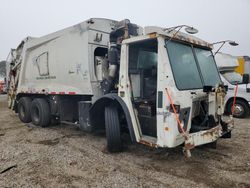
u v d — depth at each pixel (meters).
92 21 5.96
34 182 3.71
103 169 4.20
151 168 4.29
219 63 9.94
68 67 6.52
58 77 6.96
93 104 5.27
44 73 7.57
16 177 3.87
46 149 5.21
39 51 7.77
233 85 9.77
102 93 5.90
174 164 4.48
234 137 6.41
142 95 4.90
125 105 4.66
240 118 9.54
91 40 5.96
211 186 3.61
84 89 6.04
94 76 5.97
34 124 8.12
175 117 4.01
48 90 7.42
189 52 4.80
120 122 5.10
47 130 7.29
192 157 4.84
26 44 8.44
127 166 4.36
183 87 4.31
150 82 4.80
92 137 6.42
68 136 6.53
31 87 8.30
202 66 5.07
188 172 4.12
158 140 4.18
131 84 4.75
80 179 3.81
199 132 4.17
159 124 4.16
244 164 4.47
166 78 4.08
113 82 5.35
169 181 3.77
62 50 6.73
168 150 5.22
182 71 4.43
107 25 6.31
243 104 9.53
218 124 4.62
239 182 3.75
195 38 5.22
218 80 5.45
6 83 10.88
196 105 4.57
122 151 5.15
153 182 3.73
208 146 5.42
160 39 4.19
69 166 4.30
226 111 9.93
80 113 5.99
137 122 4.67
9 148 5.27
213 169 4.24
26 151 5.06
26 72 8.57
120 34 5.62
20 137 6.43
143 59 5.00
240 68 10.27
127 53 4.71
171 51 4.35
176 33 4.26
